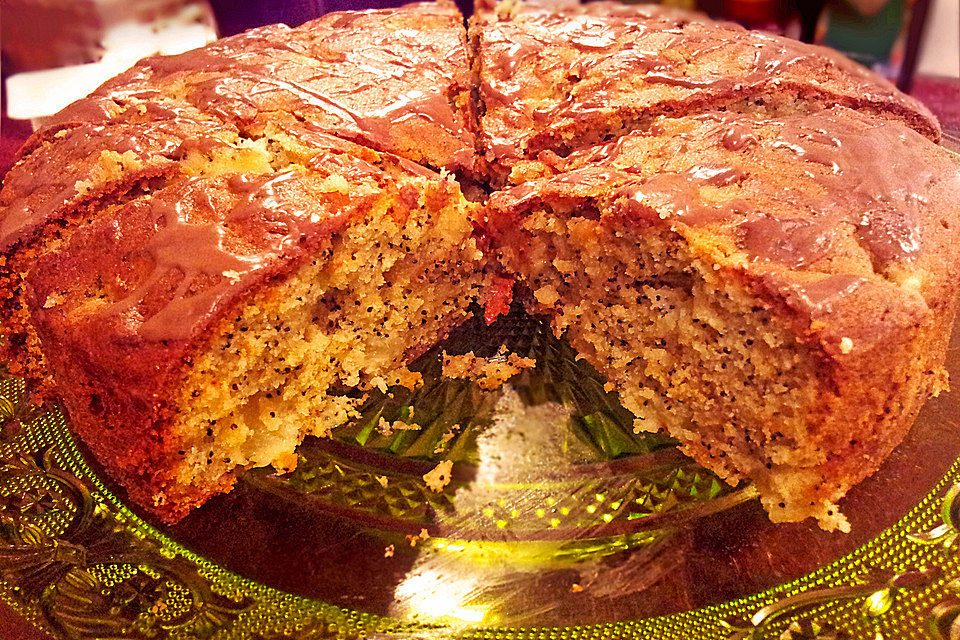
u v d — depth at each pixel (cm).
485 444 23
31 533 20
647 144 25
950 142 30
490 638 18
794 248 20
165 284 20
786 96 26
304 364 23
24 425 23
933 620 17
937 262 21
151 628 18
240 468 22
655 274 23
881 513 20
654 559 19
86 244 21
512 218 25
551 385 24
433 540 20
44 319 21
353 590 19
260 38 30
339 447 23
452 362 25
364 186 23
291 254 21
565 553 20
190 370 20
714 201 22
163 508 21
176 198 21
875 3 32
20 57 30
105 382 20
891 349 19
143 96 27
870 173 22
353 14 33
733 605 18
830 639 17
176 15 33
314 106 26
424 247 25
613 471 22
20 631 17
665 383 23
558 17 32
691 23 31
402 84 27
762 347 21
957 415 22
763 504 21
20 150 27
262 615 18
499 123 27
